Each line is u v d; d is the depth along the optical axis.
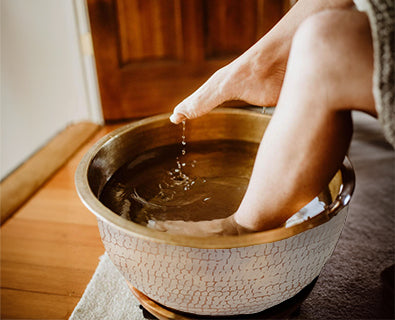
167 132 0.84
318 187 0.50
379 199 1.03
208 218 0.64
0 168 1.39
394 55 0.40
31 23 1.52
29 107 1.55
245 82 0.71
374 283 0.76
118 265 0.59
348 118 0.48
